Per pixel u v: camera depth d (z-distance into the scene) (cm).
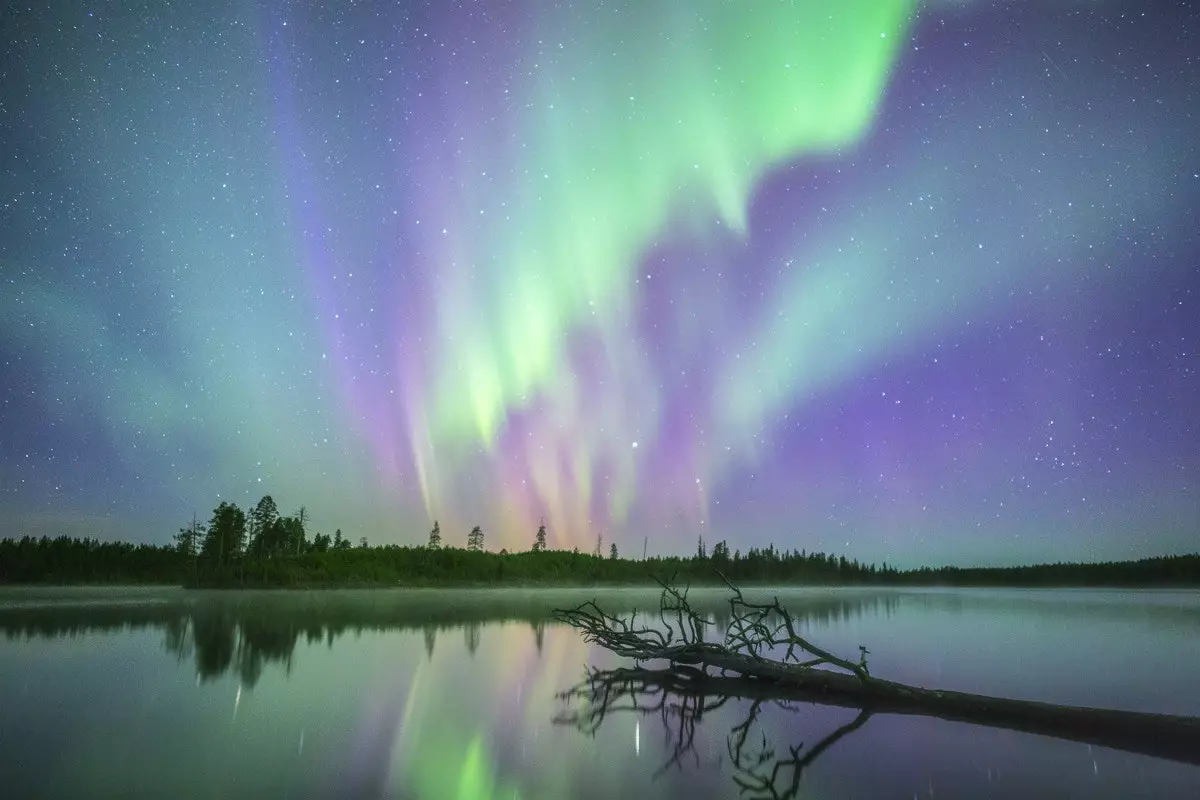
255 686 1619
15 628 3003
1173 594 9906
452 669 1962
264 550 10550
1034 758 1046
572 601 6800
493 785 896
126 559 8962
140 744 1077
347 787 880
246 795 841
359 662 2072
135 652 2222
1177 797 852
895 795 862
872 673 1936
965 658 2261
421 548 12231
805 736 1187
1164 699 1555
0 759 981
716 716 1353
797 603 6153
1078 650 2492
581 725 1262
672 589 2023
